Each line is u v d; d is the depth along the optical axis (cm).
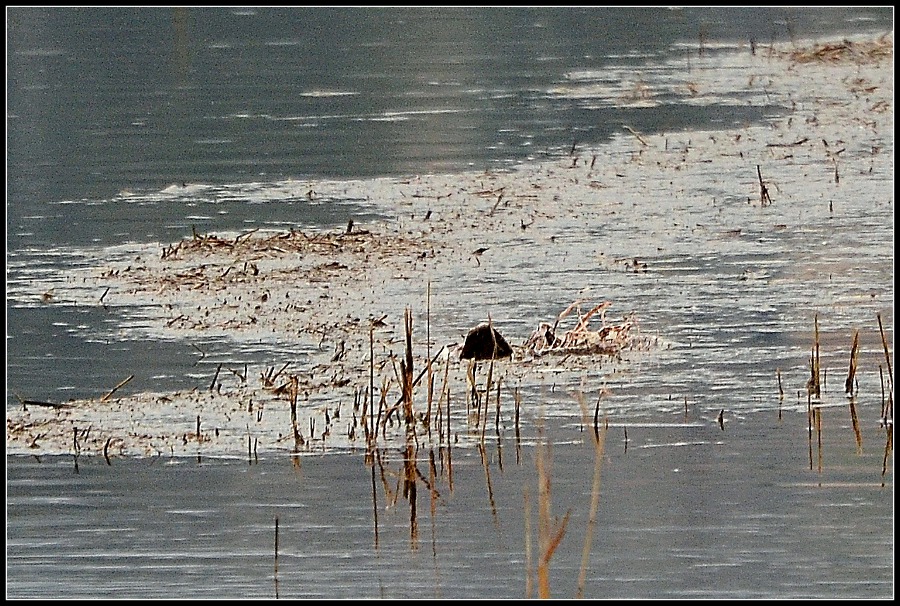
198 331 1370
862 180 1788
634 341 1291
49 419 1175
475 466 1069
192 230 1700
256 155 2044
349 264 1550
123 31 2966
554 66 2566
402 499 1026
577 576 927
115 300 1474
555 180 1855
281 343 1327
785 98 2234
